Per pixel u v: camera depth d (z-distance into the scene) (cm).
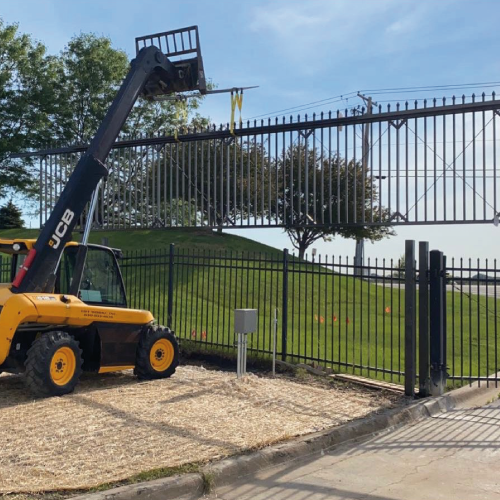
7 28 2947
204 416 700
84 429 634
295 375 960
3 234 2592
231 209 1373
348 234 2983
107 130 894
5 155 2828
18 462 532
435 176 1013
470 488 527
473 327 1475
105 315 851
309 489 521
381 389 880
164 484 490
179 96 1052
